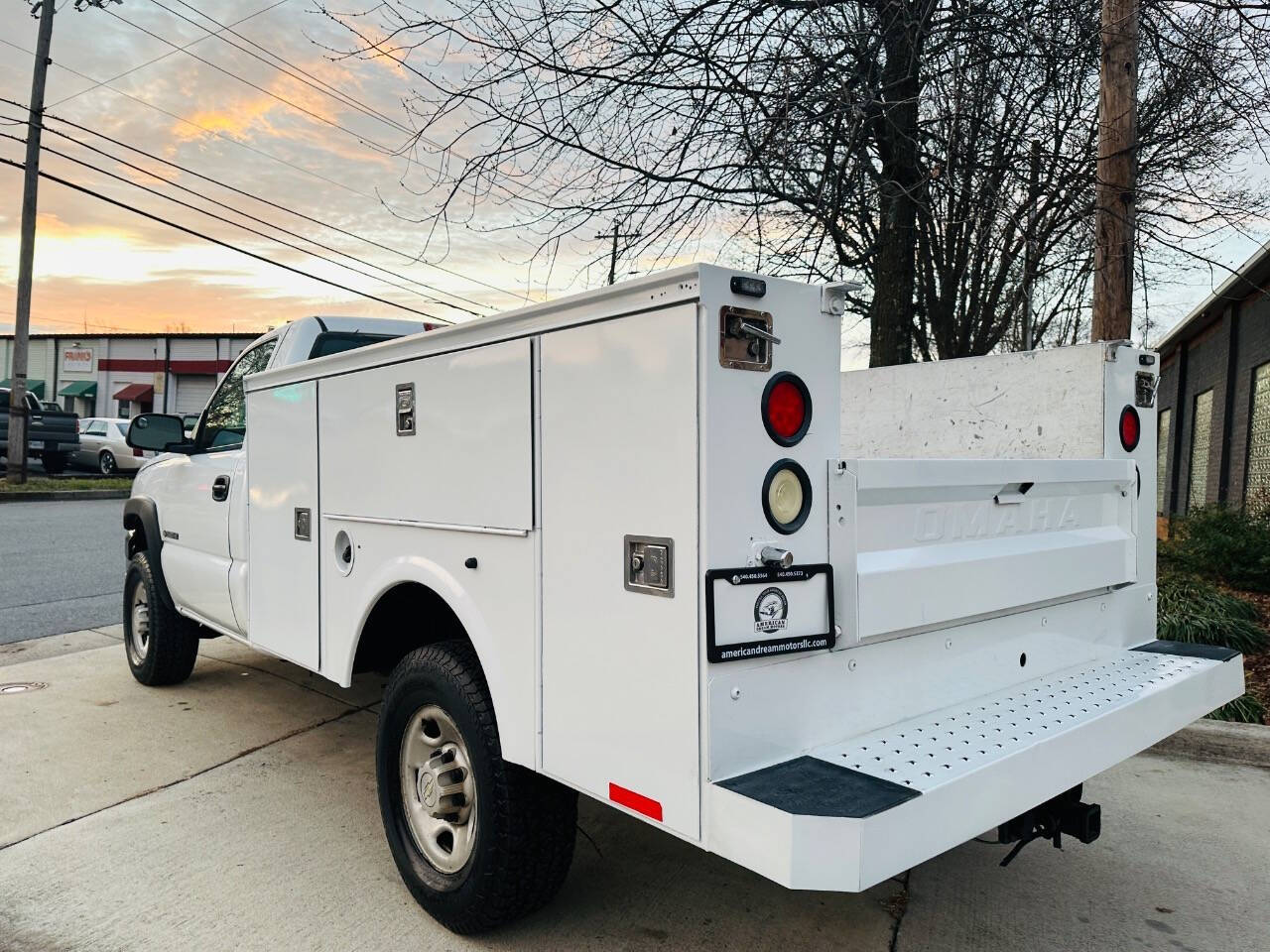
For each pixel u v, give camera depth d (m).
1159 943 2.86
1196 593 6.30
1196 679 2.92
